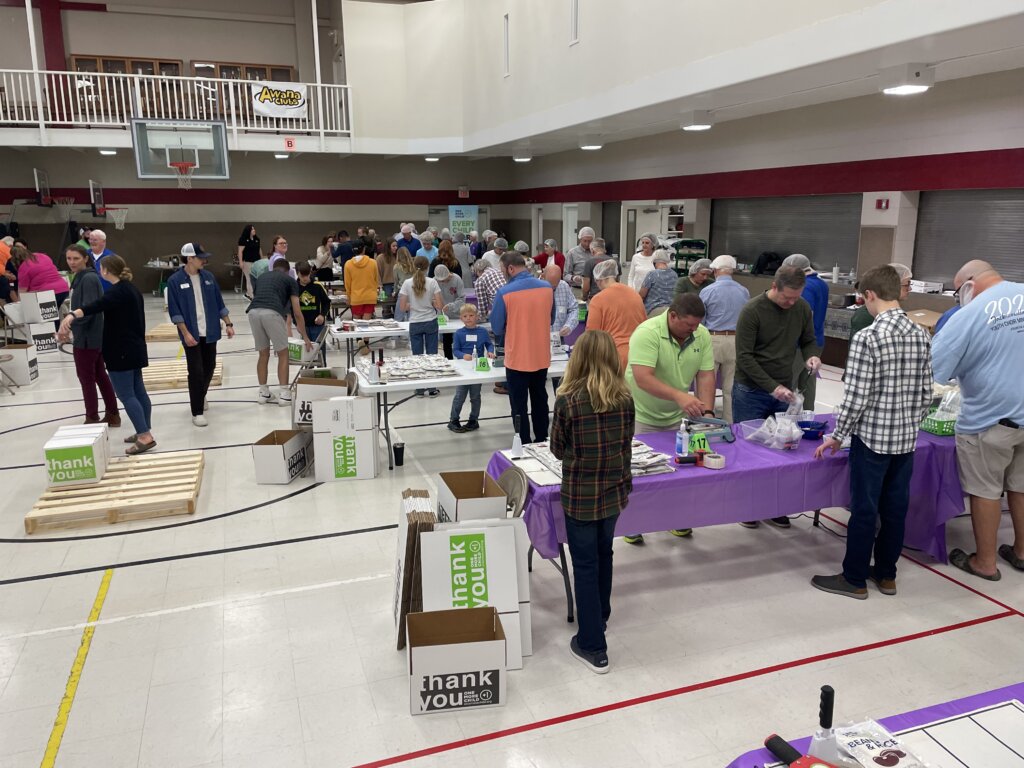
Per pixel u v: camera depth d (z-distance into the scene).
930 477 4.00
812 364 4.49
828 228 9.44
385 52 14.50
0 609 3.73
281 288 7.52
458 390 6.67
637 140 13.01
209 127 13.43
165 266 16.16
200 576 4.07
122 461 5.63
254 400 7.79
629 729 2.86
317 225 18.05
